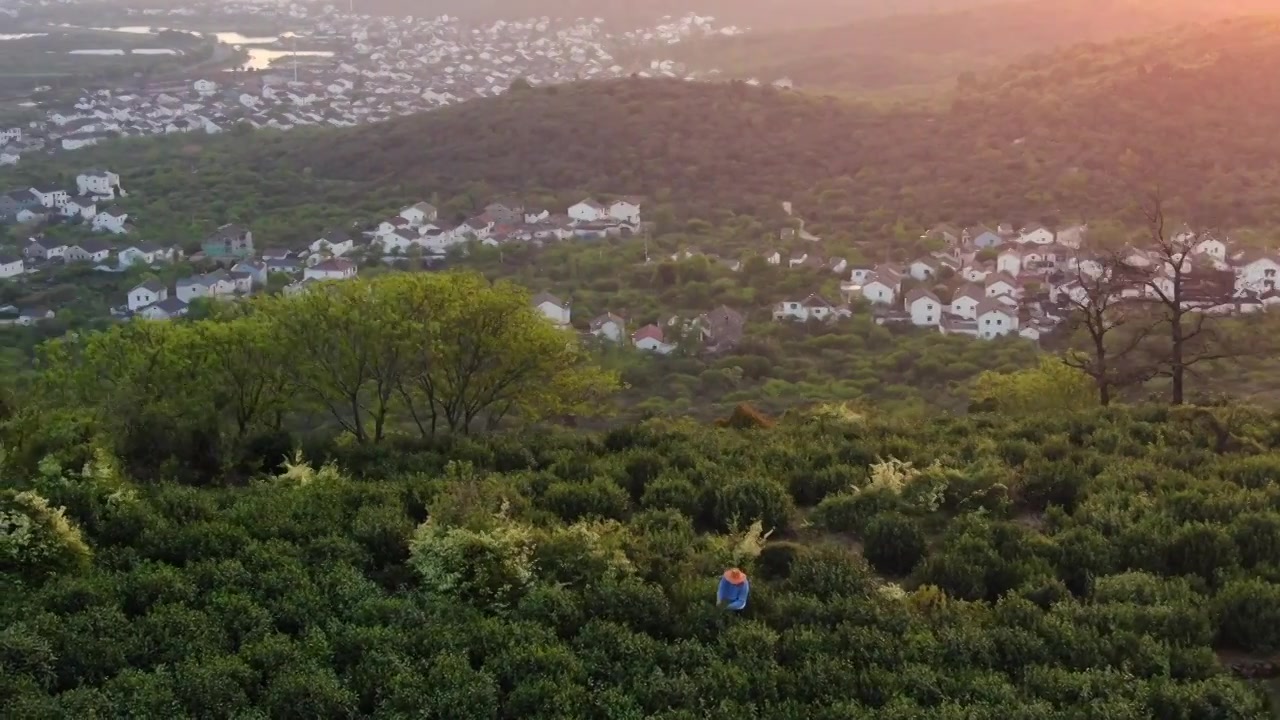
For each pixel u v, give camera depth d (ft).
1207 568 63.52
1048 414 101.55
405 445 90.17
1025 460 83.05
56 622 53.42
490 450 87.86
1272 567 62.80
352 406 99.35
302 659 52.60
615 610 58.03
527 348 100.22
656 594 58.59
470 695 49.70
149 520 66.85
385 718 48.73
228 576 60.18
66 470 71.15
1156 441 88.99
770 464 84.02
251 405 95.81
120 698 48.80
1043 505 77.10
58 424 78.89
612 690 50.44
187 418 86.84
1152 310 218.38
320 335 94.94
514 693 50.37
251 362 94.89
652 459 82.74
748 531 68.80
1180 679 52.37
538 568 62.13
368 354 95.50
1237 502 70.08
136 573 59.41
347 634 54.49
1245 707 48.75
